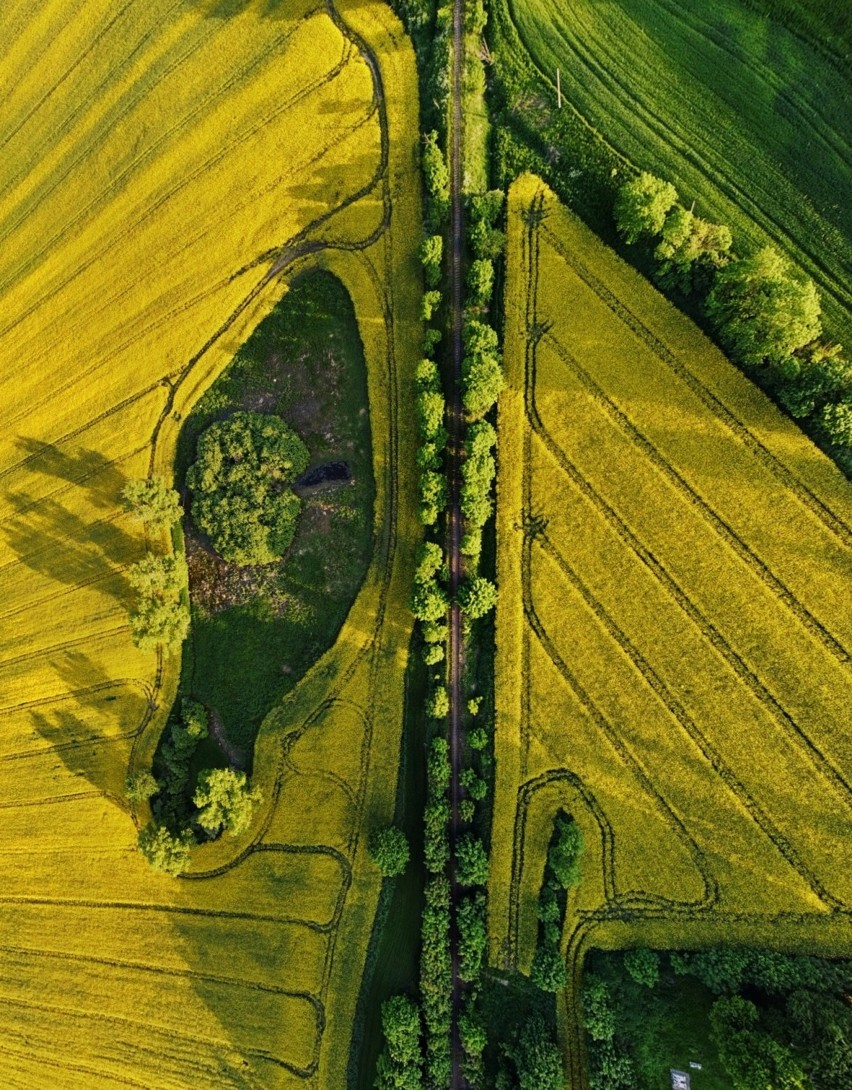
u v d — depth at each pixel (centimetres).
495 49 4484
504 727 4341
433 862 4250
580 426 4344
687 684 4178
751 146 4156
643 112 4278
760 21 4175
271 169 4894
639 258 4275
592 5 4381
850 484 3981
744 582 4128
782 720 4066
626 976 4094
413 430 4578
